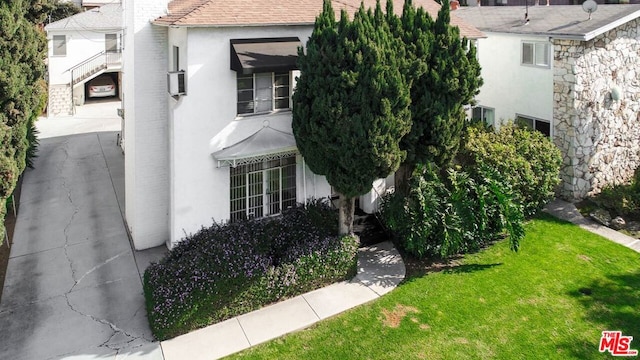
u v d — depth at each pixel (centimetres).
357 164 1391
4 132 1496
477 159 1781
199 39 1518
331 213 1738
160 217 1766
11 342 1248
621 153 2281
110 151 2772
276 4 1697
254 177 1714
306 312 1383
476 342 1259
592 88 2117
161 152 1738
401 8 2102
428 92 1510
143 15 1650
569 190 2152
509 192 1683
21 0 1852
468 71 1535
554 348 1241
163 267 1385
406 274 1583
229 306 1345
